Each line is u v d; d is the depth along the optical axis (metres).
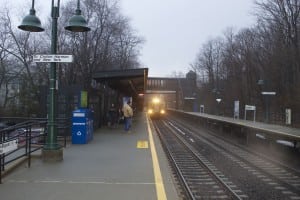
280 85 60.25
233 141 27.12
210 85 115.25
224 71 98.44
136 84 45.59
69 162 13.62
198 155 19.50
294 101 53.06
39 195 9.02
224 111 89.00
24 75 48.38
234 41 94.81
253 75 75.19
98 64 45.41
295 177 13.71
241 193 11.16
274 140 19.97
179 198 9.10
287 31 56.75
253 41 76.56
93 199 8.75
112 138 22.05
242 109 77.44
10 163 12.32
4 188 9.66
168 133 34.19
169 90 112.69
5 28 49.31
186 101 121.88
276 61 60.16
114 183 10.39
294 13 55.91
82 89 21.05
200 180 13.12
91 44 45.22
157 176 11.37
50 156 13.53
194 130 38.41
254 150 21.52
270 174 14.09
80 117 19.08
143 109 107.62
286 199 10.55
